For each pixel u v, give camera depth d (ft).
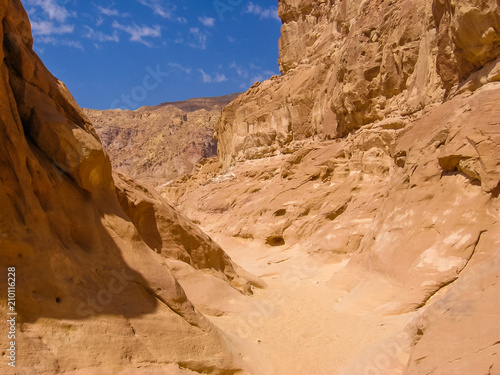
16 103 25.63
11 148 22.52
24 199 22.50
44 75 28.22
